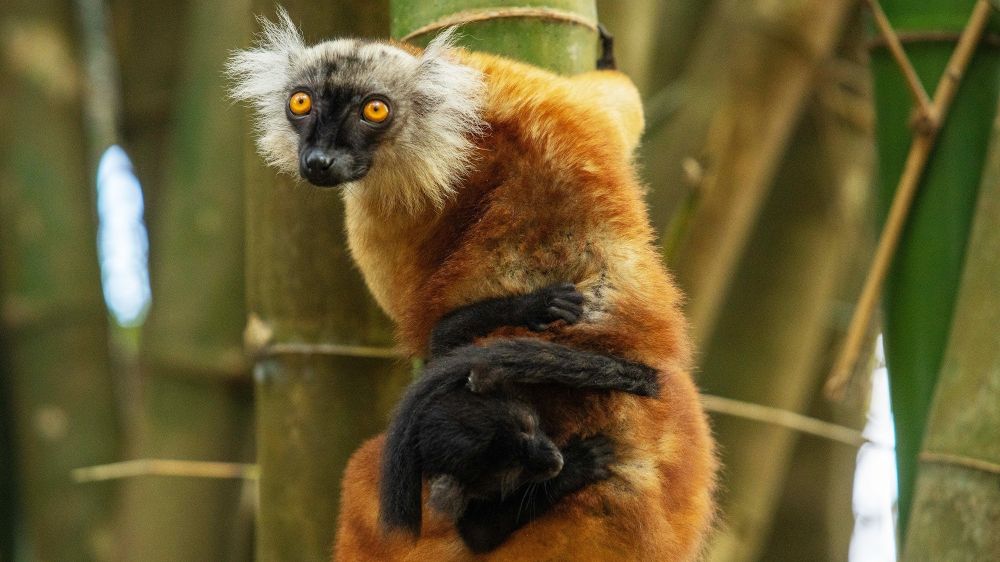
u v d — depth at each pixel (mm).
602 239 8625
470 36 9656
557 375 8188
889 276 10273
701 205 13773
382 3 11023
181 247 14828
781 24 14125
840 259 18500
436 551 8820
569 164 8734
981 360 8602
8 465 17156
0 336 16875
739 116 14172
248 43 11609
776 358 17484
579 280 8617
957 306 8953
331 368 10312
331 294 10352
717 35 16641
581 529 8469
